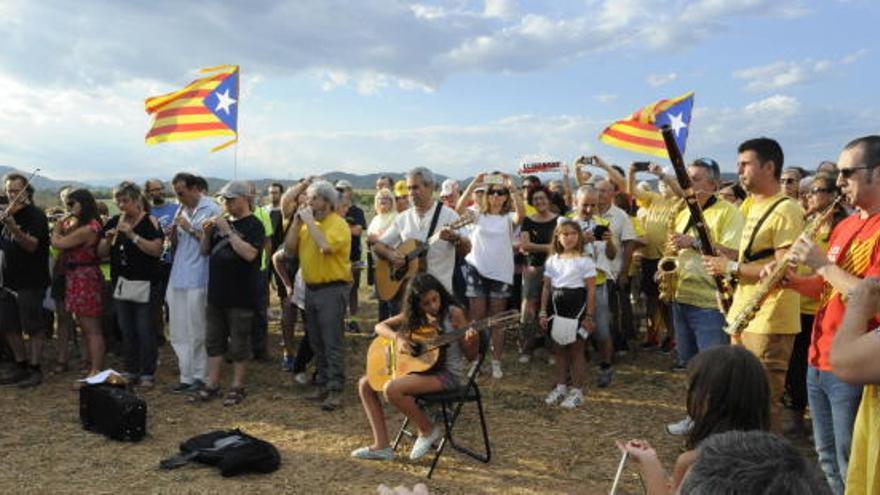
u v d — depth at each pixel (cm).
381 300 666
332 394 617
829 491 132
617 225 750
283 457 509
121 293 661
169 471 481
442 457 510
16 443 536
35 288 688
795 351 528
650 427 569
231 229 621
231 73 709
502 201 698
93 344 678
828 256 334
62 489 452
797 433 541
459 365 496
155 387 684
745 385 233
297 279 681
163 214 827
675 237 504
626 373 718
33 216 683
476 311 702
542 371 732
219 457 483
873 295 214
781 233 413
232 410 617
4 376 723
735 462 129
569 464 496
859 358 203
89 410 566
